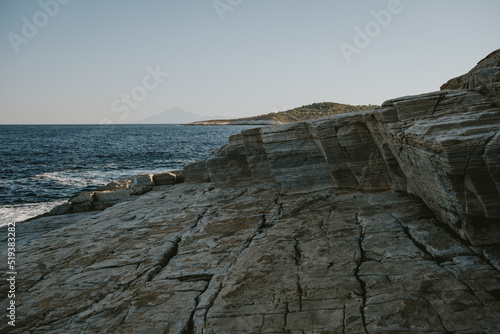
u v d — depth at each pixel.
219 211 12.12
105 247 9.55
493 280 5.47
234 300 5.89
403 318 4.83
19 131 173.62
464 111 7.36
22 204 21.61
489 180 6.12
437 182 7.19
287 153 13.27
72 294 6.87
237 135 16.97
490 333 4.32
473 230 6.52
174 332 5.22
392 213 9.31
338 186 12.67
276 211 11.30
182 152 57.16
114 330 5.41
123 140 93.94
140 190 18.86
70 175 32.84
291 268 6.91
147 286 6.91
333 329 4.80
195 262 7.88
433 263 6.34
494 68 7.36
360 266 6.61
